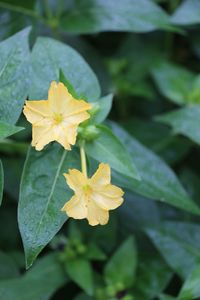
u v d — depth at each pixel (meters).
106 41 0.62
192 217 0.54
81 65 0.45
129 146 0.48
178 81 0.57
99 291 0.50
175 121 0.52
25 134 0.54
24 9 0.54
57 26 0.55
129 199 0.53
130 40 0.61
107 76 0.59
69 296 0.53
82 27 0.54
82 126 0.43
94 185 0.41
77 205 0.41
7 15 0.54
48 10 0.55
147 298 0.50
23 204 0.41
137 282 0.51
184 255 0.50
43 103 0.41
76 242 0.51
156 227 0.50
